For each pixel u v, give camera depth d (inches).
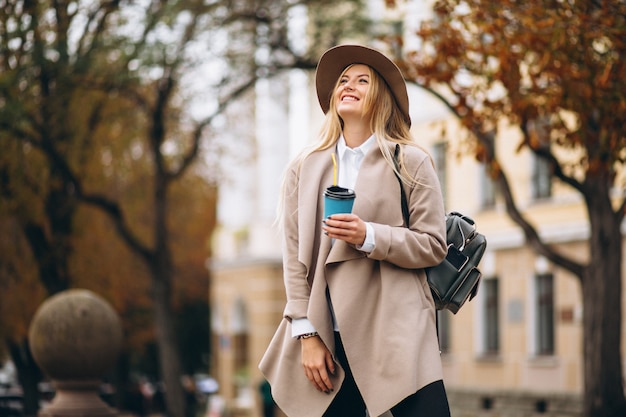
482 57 531.5
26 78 754.8
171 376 922.1
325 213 176.9
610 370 587.2
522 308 1130.0
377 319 179.3
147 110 909.2
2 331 1003.3
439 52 535.2
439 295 186.5
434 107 1262.3
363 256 181.0
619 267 594.2
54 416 511.2
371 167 184.9
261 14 874.8
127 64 773.9
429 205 182.1
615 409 583.5
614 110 474.9
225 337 1688.0
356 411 191.9
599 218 594.2
